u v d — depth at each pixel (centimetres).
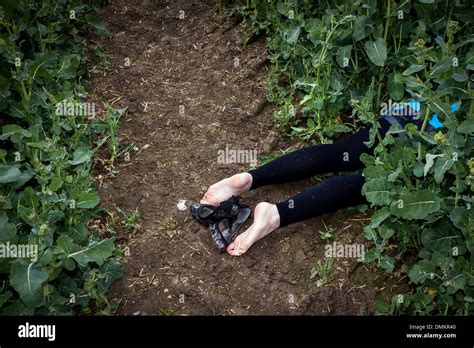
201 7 515
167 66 471
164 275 348
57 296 314
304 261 358
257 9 491
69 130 394
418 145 344
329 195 359
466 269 318
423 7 406
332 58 420
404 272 350
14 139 362
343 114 430
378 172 341
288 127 429
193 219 376
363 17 400
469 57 363
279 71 455
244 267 354
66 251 313
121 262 352
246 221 377
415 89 352
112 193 388
